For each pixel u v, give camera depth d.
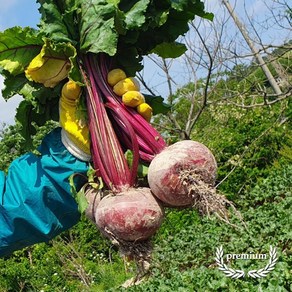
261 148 2.15
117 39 0.62
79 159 0.64
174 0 0.67
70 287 1.95
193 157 0.61
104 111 0.63
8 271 2.05
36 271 2.06
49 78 0.63
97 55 0.65
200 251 1.49
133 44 0.67
